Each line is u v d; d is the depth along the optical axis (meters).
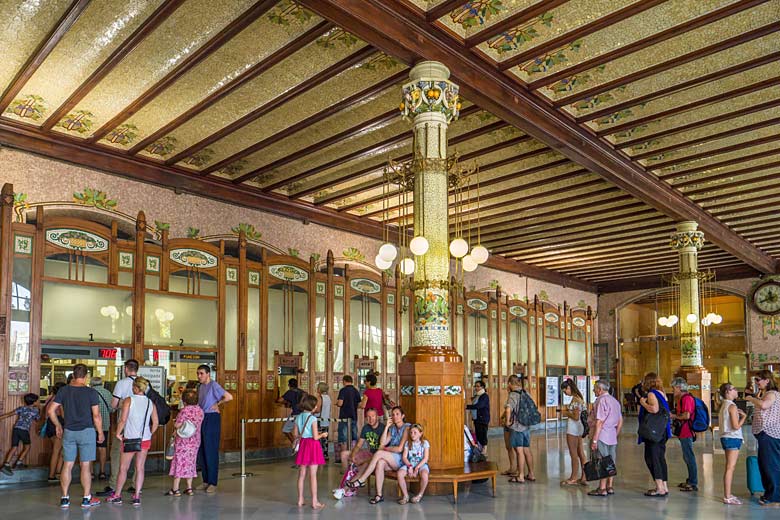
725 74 8.70
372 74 8.86
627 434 17.77
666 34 7.72
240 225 13.38
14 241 9.84
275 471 10.51
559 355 22.94
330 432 13.96
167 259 11.70
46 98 9.48
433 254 7.99
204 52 7.99
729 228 17.31
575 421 9.16
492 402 19.05
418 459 7.69
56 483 9.31
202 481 9.47
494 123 10.38
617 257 21.05
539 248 19.75
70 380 7.67
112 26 7.62
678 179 13.40
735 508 7.46
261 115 9.87
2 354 9.51
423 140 7.95
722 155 12.12
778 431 7.74
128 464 7.74
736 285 22.75
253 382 12.77
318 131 10.91
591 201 14.96
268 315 13.27
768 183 13.72
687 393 8.98
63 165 10.82
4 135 10.11
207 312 12.21
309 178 13.41
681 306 15.23
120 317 10.93
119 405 7.98
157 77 8.80
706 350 23.28
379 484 7.73
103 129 10.34
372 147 11.41
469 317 18.78
